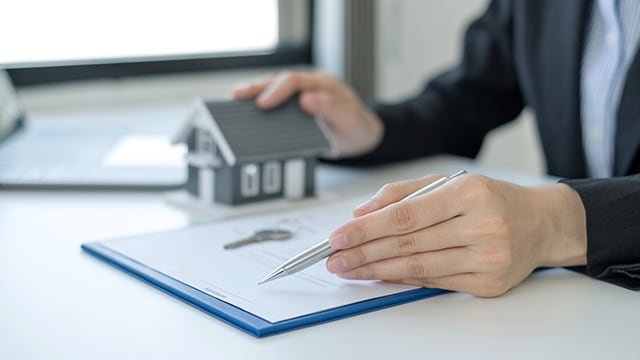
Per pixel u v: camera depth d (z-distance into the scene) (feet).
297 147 2.87
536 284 2.15
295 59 4.63
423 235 2.04
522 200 2.15
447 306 2.00
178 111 4.42
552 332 1.85
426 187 2.13
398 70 5.48
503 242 2.03
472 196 2.05
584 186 2.25
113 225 2.66
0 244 2.47
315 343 1.77
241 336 1.81
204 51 4.12
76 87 4.39
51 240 2.51
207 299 1.97
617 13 3.33
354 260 2.05
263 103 2.90
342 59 4.94
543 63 3.59
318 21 4.82
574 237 2.20
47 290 2.09
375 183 3.27
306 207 2.87
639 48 3.14
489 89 3.94
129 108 4.48
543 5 3.63
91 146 3.67
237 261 2.24
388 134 3.55
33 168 3.30
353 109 3.28
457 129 3.87
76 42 3.73
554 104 3.53
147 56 3.92
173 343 1.77
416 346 1.76
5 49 3.58
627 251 2.16
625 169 3.17
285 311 1.90
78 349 1.74
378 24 5.22
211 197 2.86
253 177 2.84
